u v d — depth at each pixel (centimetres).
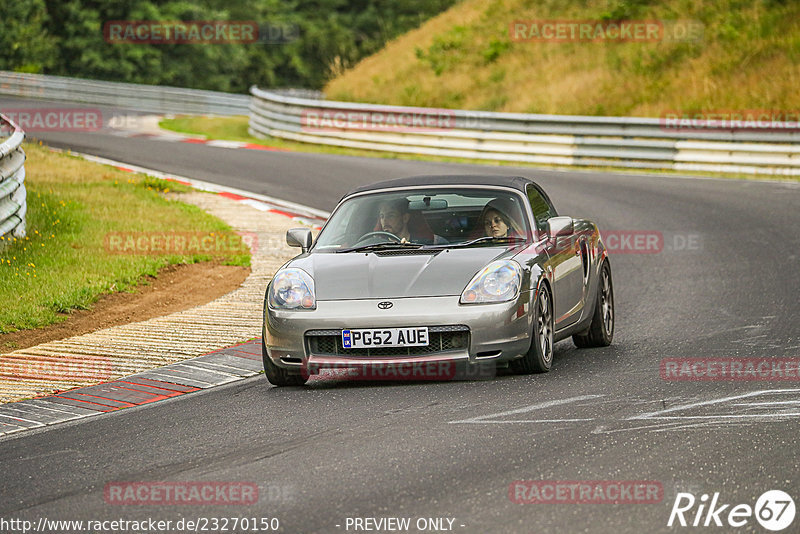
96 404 2512
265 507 1622
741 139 7806
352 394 2448
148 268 4269
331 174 7656
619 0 12388
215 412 2353
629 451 1839
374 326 2453
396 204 2861
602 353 2898
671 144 8081
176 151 8919
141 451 2031
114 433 2203
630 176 7681
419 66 13112
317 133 10250
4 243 4244
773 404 2158
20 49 17850
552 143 8600
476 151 9012
